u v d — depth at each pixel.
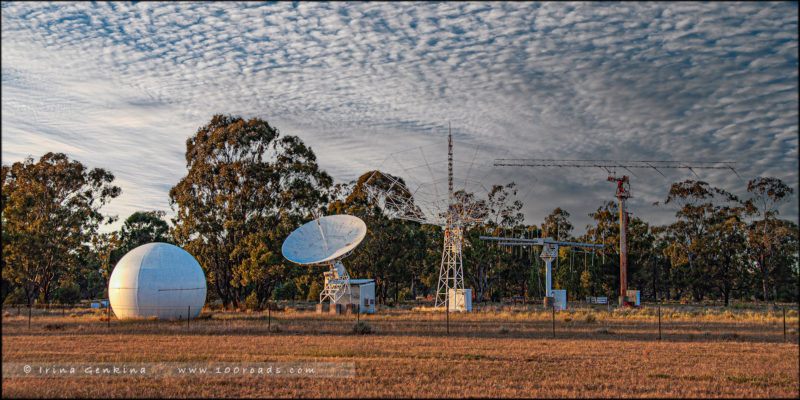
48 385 21.73
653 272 129.12
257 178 76.69
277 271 71.19
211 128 82.50
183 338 34.66
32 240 75.75
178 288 46.09
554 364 26.69
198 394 20.56
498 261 112.19
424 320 50.53
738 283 108.75
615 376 24.17
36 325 41.12
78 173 88.44
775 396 21.23
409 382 22.42
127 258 46.62
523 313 61.25
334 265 62.94
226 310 67.56
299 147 82.62
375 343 33.09
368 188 81.62
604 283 118.12
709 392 21.67
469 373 24.28
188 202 75.56
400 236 94.06
